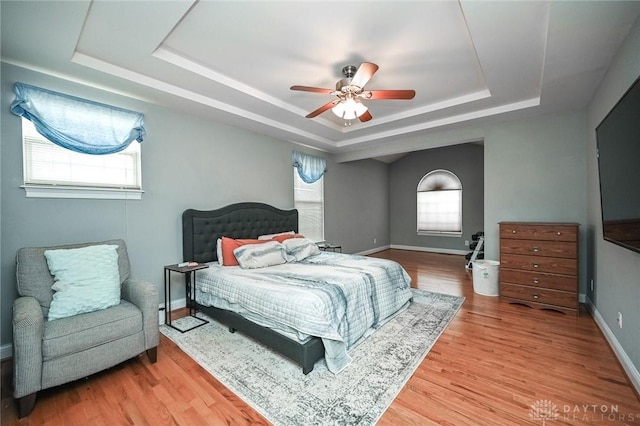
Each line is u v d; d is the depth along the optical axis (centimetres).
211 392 183
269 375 201
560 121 351
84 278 212
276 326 222
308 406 169
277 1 179
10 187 229
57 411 167
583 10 168
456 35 216
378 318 275
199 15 192
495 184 397
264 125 394
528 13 176
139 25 192
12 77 228
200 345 246
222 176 384
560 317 302
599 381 190
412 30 210
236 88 296
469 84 305
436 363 214
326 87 309
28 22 180
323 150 566
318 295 217
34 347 164
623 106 165
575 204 343
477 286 388
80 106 258
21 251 209
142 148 306
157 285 319
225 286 272
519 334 262
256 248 335
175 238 336
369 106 369
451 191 723
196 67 260
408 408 166
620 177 175
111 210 284
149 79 269
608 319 249
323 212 574
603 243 264
